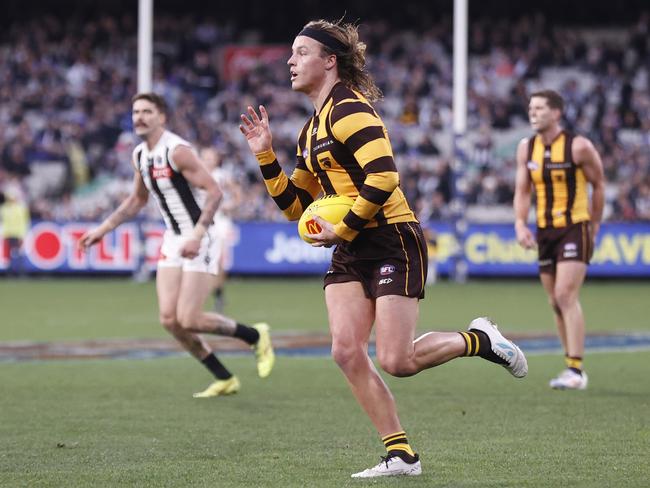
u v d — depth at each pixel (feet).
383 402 59.21
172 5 357.82
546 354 122.21
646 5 348.38
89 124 305.73
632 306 183.73
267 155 62.23
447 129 305.12
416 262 58.59
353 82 59.98
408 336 57.77
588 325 153.89
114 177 294.87
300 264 246.68
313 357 120.26
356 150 56.75
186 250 86.89
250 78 321.32
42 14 357.00
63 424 78.13
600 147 285.84
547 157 97.60
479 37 332.60
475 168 276.00
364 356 58.75
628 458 64.69
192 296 89.97
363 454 66.33
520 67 323.98
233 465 63.00
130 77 326.44
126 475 60.18
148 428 76.43
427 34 340.80
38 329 147.64
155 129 89.71
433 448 68.23
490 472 60.59
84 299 195.42
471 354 60.95
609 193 278.05
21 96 320.29
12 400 89.71
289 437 72.69
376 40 333.21
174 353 123.85
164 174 89.45
